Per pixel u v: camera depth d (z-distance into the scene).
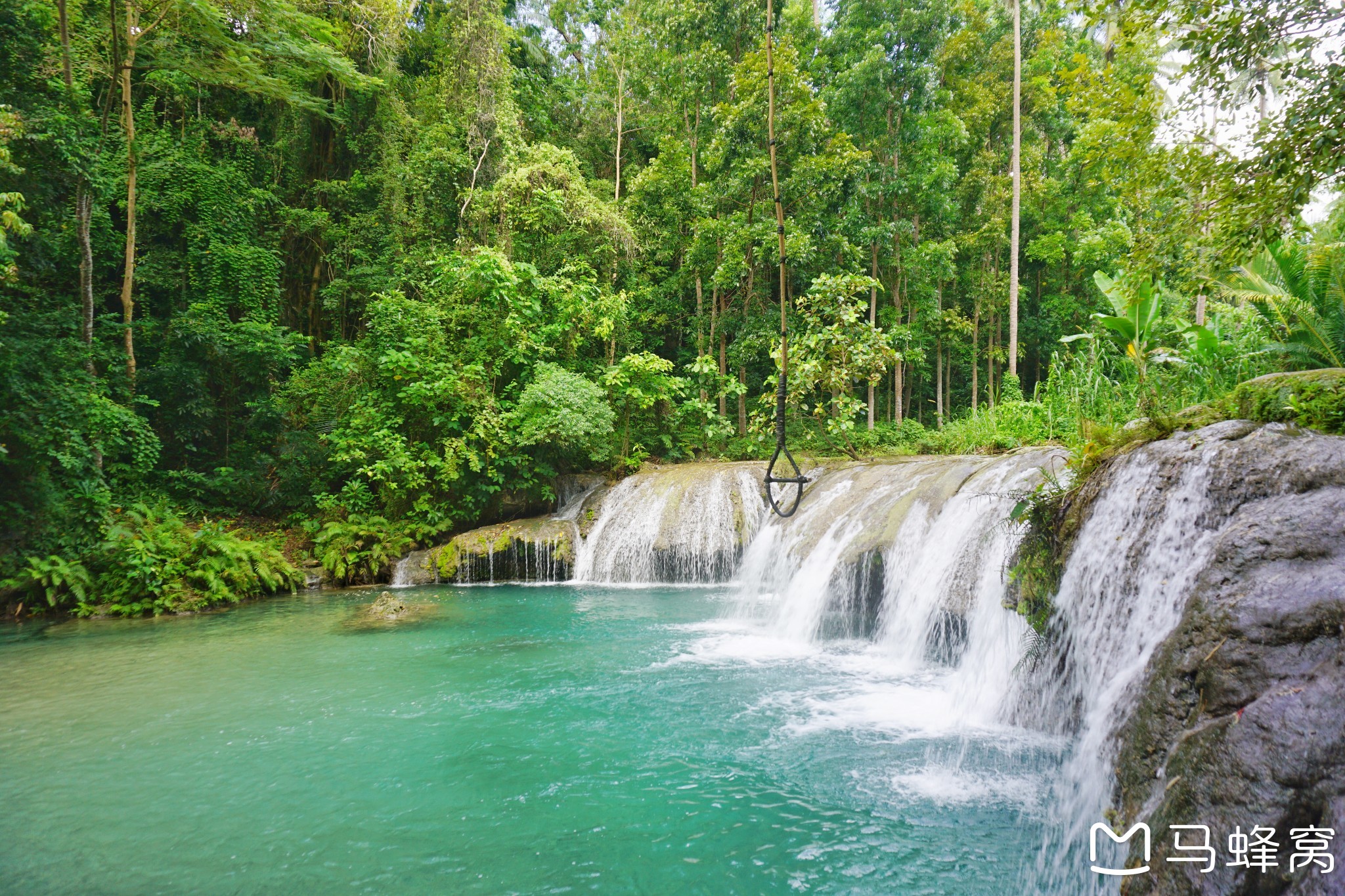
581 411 16.28
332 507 15.71
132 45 17.22
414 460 15.88
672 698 6.88
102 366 15.84
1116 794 3.60
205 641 9.59
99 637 9.93
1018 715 6.05
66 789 4.93
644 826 4.33
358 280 20.97
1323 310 10.16
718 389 20.31
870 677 7.60
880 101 19.97
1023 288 23.56
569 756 5.45
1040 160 25.45
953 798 4.66
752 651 8.84
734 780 4.98
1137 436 5.48
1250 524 3.22
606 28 28.52
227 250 18.81
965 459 10.94
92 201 15.24
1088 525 5.39
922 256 20.03
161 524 13.49
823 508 11.95
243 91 21.80
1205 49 5.14
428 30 24.61
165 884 3.70
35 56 12.70
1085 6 5.93
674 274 23.81
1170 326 13.20
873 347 15.62
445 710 6.59
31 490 11.85
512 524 15.90
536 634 9.84
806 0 24.73
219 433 17.84
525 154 20.84
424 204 21.11
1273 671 2.62
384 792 4.84
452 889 3.65
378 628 10.30
